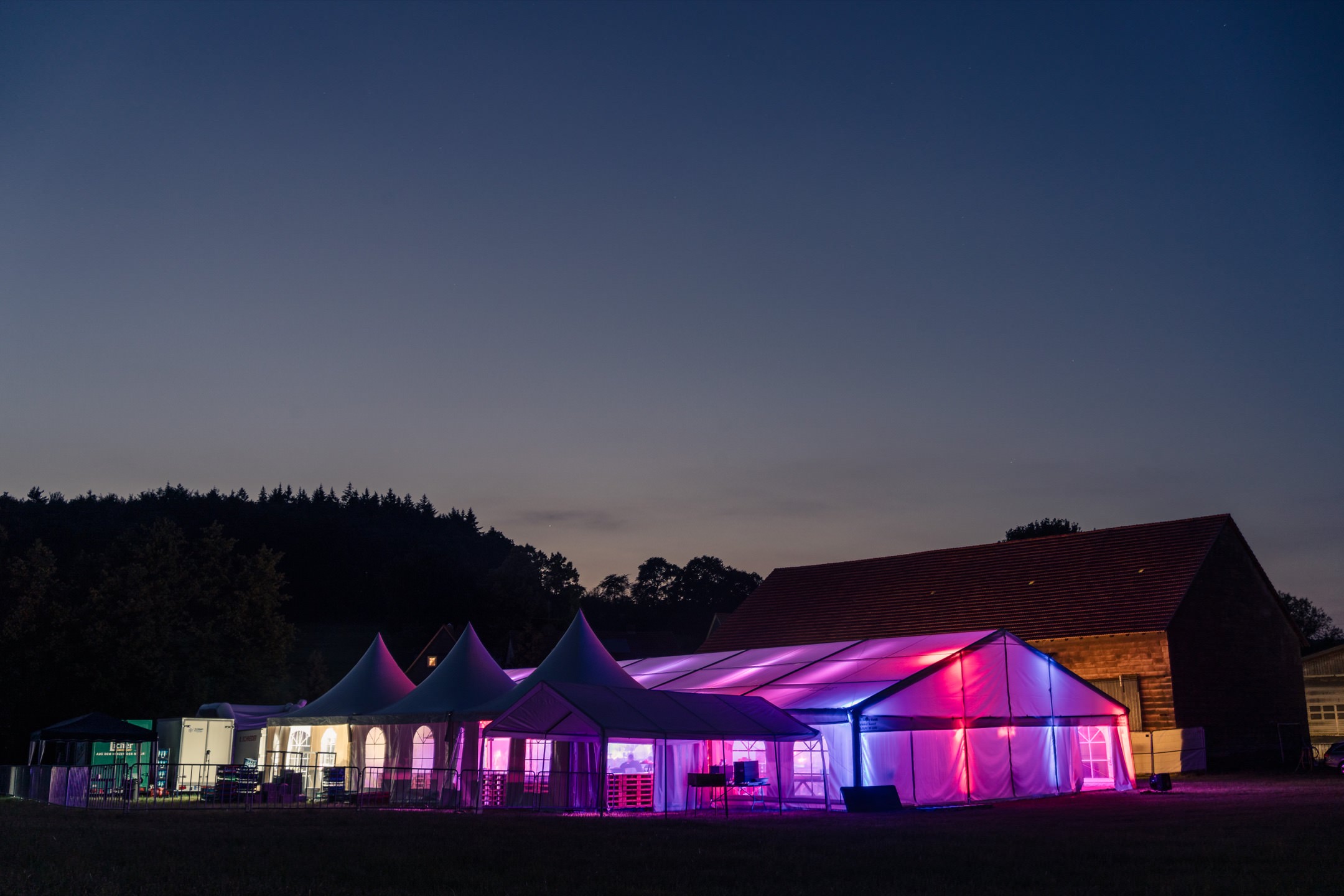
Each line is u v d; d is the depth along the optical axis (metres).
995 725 24.89
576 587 101.81
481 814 20.70
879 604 44.69
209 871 10.48
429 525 183.75
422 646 106.50
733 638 48.25
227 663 53.00
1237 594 37.28
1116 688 34.94
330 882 9.70
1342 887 9.45
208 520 138.75
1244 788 26.36
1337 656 40.28
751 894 9.07
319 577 135.25
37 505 133.75
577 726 21.94
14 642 47.22
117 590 49.47
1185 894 9.09
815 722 23.17
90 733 25.52
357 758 28.09
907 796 22.86
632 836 14.99
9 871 10.02
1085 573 39.12
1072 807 21.53
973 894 9.14
